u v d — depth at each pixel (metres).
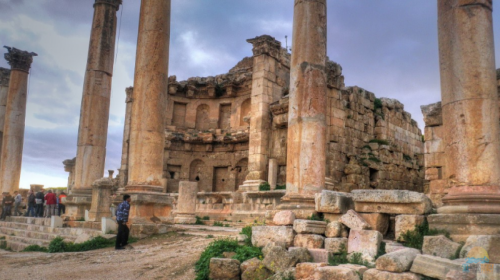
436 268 8.41
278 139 30.83
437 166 20.25
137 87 19.11
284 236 11.58
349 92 31.67
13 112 34.97
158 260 12.86
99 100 24.22
